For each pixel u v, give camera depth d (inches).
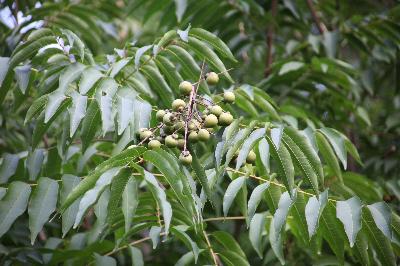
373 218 82.0
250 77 174.6
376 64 172.2
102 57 116.3
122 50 103.4
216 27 149.5
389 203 134.2
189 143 82.1
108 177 69.1
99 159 120.3
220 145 80.6
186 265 99.8
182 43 97.3
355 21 151.6
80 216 65.3
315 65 134.5
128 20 196.7
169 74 99.9
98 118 86.9
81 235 110.0
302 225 90.4
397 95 171.2
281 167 79.4
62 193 85.4
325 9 176.9
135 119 84.9
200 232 99.4
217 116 84.1
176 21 148.3
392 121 163.8
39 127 88.0
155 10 146.6
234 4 147.1
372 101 181.6
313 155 79.1
